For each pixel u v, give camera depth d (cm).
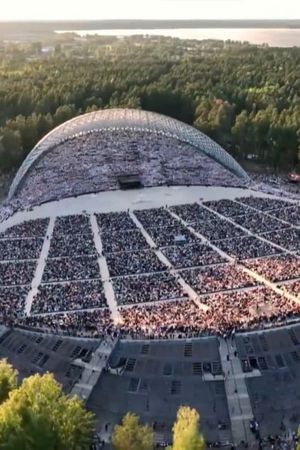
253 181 17762
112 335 8712
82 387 7981
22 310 9669
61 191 16575
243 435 7288
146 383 7981
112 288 10544
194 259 11888
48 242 12975
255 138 19938
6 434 6003
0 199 16738
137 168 17712
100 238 13200
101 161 17775
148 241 12988
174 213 14975
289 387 7962
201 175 17625
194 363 8219
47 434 6062
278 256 12019
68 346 8612
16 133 18988
